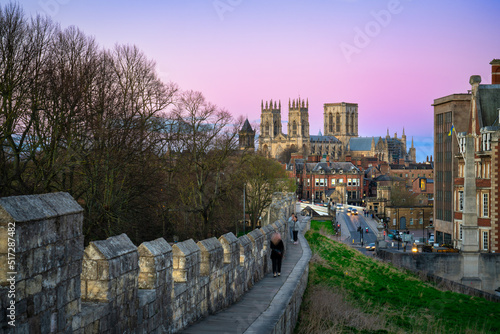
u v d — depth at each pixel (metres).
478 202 77.50
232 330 14.29
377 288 34.84
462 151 86.75
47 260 8.11
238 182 74.75
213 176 72.94
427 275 46.97
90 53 48.84
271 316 16.52
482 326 29.44
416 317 28.81
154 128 52.88
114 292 10.22
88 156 40.44
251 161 84.69
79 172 40.75
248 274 22.08
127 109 49.56
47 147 39.06
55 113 39.69
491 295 40.75
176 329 13.70
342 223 150.38
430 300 34.22
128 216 47.53
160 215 58.56
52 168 37.00
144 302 11.55
